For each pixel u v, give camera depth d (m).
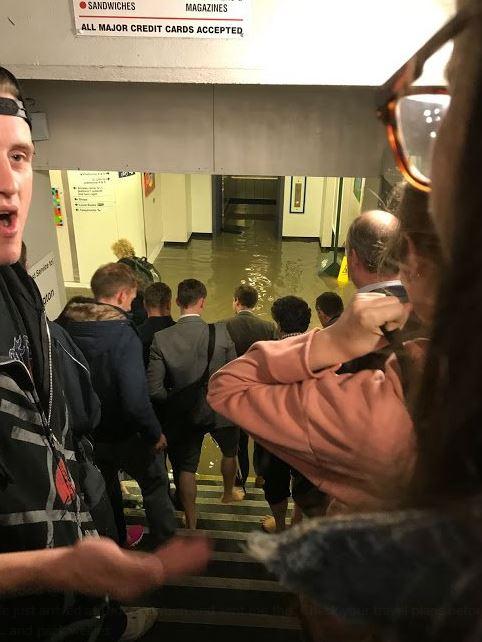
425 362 0.33
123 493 3.71
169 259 9.67
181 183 9.79
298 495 1.67
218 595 2.30
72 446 1.17
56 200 7.80
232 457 3.45
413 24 2.36
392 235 0.80
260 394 0.84
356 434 0.65
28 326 1.04
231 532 3.14
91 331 2.27
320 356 0.79
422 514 0.28
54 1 2.39
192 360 2.92
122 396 2.31
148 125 3.37
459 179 0.28
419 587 0.26
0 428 0.91
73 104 3.31
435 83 0.45
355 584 0.28
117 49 2.48
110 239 8.12
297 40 2.43
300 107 3.27
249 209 13.24
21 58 2.51
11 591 0.67
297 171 3.45
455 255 0.28
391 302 0.72
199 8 2.37
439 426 0.28
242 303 3.17
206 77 2.53
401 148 0.48
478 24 0.28
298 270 9.22
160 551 0.69
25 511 0.92
